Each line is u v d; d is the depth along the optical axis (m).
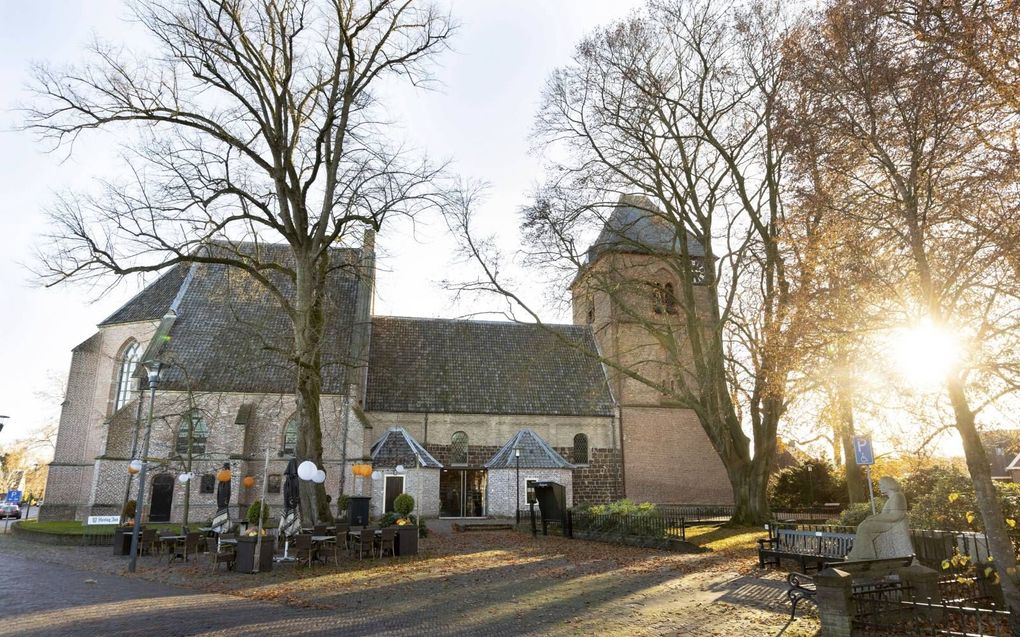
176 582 15.77
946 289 10.28
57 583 15.32
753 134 26.92
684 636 9.64
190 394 28.69
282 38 23.67
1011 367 10.80
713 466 42.56
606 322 44.97
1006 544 9.77
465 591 13.86
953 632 8.64
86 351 40.56
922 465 16.81
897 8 10.72
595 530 26.39
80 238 21.77
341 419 37.06
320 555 18.97
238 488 34.97
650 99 27.80
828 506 39.12
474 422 41.44
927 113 10.36
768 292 25.86
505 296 30.34
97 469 33.84
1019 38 9.16
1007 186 10.14
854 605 9.24
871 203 11.69
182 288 42.19
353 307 42.25
